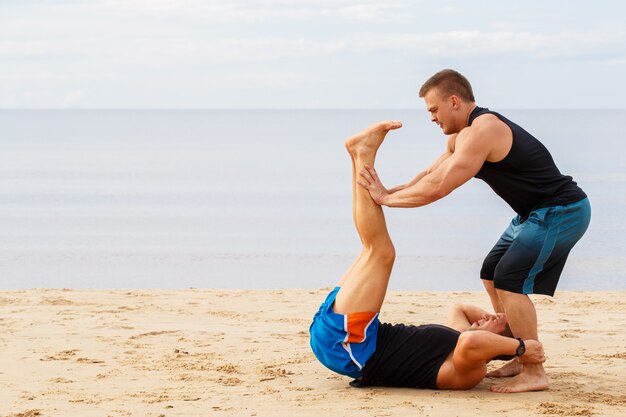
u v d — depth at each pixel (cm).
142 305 997
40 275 1564
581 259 1728
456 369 551
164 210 2652
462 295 1103
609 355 696
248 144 8169
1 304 994
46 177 3859
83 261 1730
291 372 625
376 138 562
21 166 4622
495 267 593
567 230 557
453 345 561
